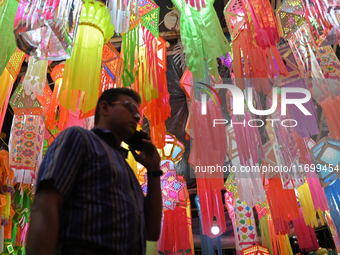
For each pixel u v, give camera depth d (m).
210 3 2.53
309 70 2.65
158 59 2.82
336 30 1.94
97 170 0.77
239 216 4.39
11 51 1.88
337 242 3.70
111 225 0.71
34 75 2.29
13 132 2.78
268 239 4.78
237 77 2.49
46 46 1.73
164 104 2.75
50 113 2.73
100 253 0.68
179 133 5.44
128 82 2.40
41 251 0.61
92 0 2.30
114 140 0.93
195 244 8.21
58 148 0.76
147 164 1.12
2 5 1.90
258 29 2.39
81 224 0.69
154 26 2.67
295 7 2.66
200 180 2.60
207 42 2.39
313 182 3.45
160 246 4.05
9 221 3.25
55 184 0.69
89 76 2.09
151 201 1.05
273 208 3.41
